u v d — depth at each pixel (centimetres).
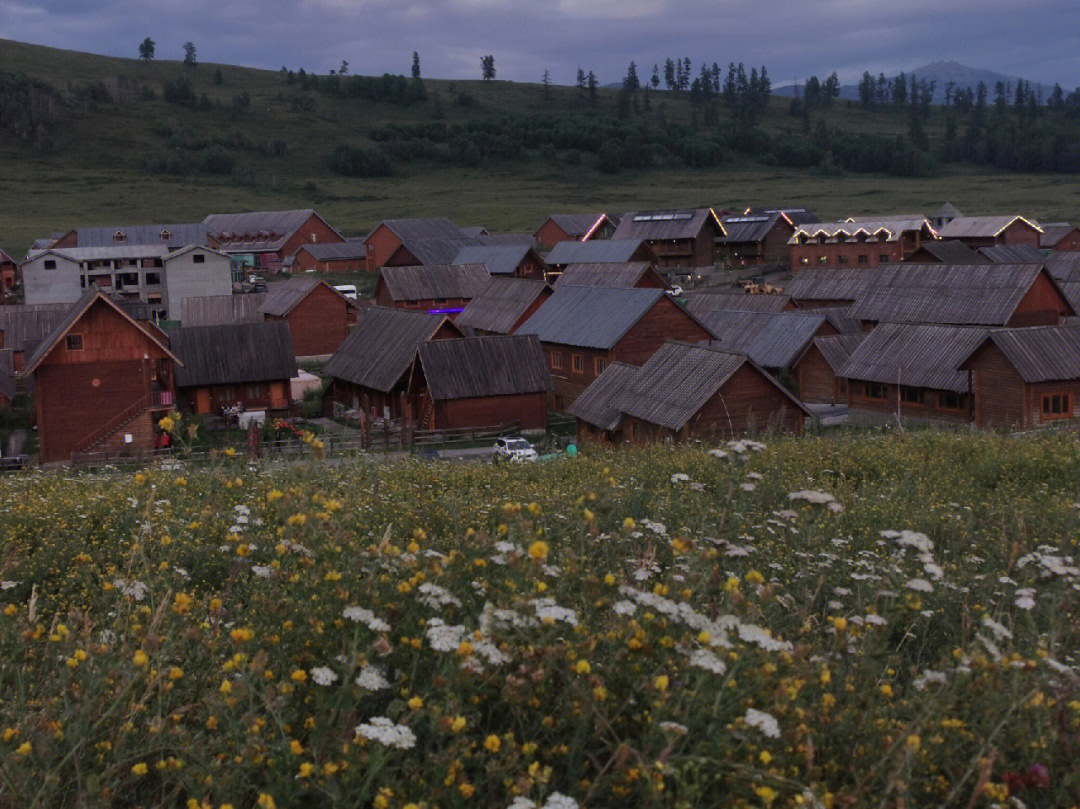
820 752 429
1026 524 915
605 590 515
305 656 457
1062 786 414
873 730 434
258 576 571
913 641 600
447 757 381
